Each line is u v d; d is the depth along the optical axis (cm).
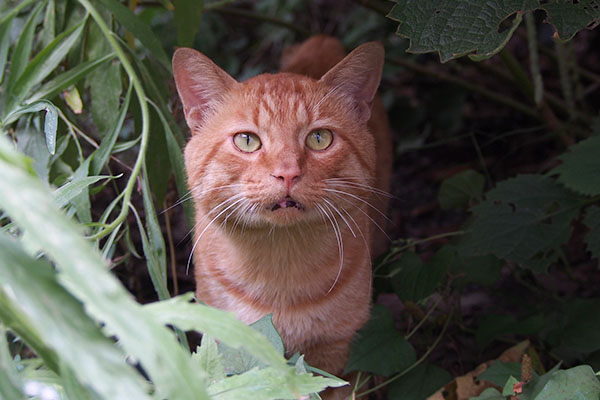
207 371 37
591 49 103
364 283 52
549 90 97
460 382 50
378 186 66
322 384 34
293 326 51
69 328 25
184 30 60
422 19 44
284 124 47
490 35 44
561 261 74
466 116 99
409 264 59
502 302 67
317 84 50
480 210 59
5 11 56
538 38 100
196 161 49
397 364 52
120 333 25
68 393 29
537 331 56
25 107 46
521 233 58
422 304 59
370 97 52
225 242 51
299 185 46
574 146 58
